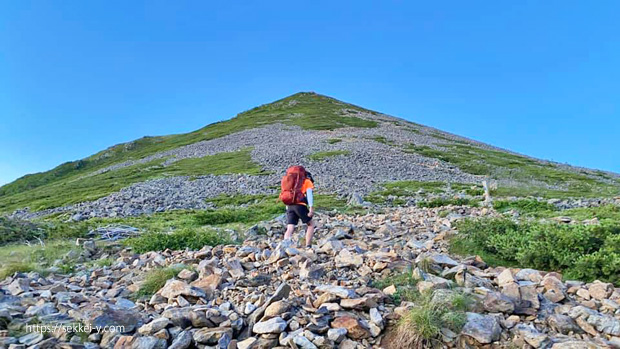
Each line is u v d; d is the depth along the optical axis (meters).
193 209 26.48
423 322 5.20
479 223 10.62
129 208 27.19
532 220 13.89
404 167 44.03
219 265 8.11
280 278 7.25
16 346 4.90
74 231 16.58
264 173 41.06
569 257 7.78
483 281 6.85
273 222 15.77
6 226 16.78
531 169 51.84
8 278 8.43
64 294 6.88
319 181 34.72
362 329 5.29
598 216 14.96
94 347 5.17
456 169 46.53
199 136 86.44
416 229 12.71
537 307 5.84
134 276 8.45
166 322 5.49
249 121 95.00
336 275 7.33
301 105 114.38
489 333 5.10
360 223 14.73
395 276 7.05
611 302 5.96
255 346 5.10
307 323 5.49
